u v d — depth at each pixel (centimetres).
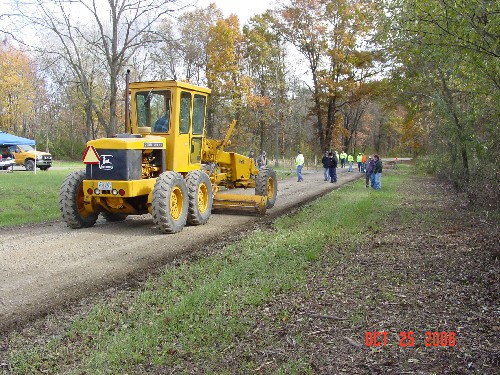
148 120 1034
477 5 677
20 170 3278
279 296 534
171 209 938
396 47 902
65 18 1517
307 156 4278
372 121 6988
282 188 1995
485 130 1235
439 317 464
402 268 646
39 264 690
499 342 403
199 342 420
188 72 3484
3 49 4228
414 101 2017
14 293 566
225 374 362
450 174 2022
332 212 1170
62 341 437
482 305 496
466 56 817
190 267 662
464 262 672
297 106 5281
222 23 3669
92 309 507
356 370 362
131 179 901
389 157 7862
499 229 923
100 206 977
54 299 548
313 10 4184
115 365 384
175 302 524
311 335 427
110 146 898
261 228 992
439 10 734
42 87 5262
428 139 2761
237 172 1338
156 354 400
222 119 4269
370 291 546
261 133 4750
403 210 1261
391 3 824
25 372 380
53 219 1127
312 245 780
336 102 4938
